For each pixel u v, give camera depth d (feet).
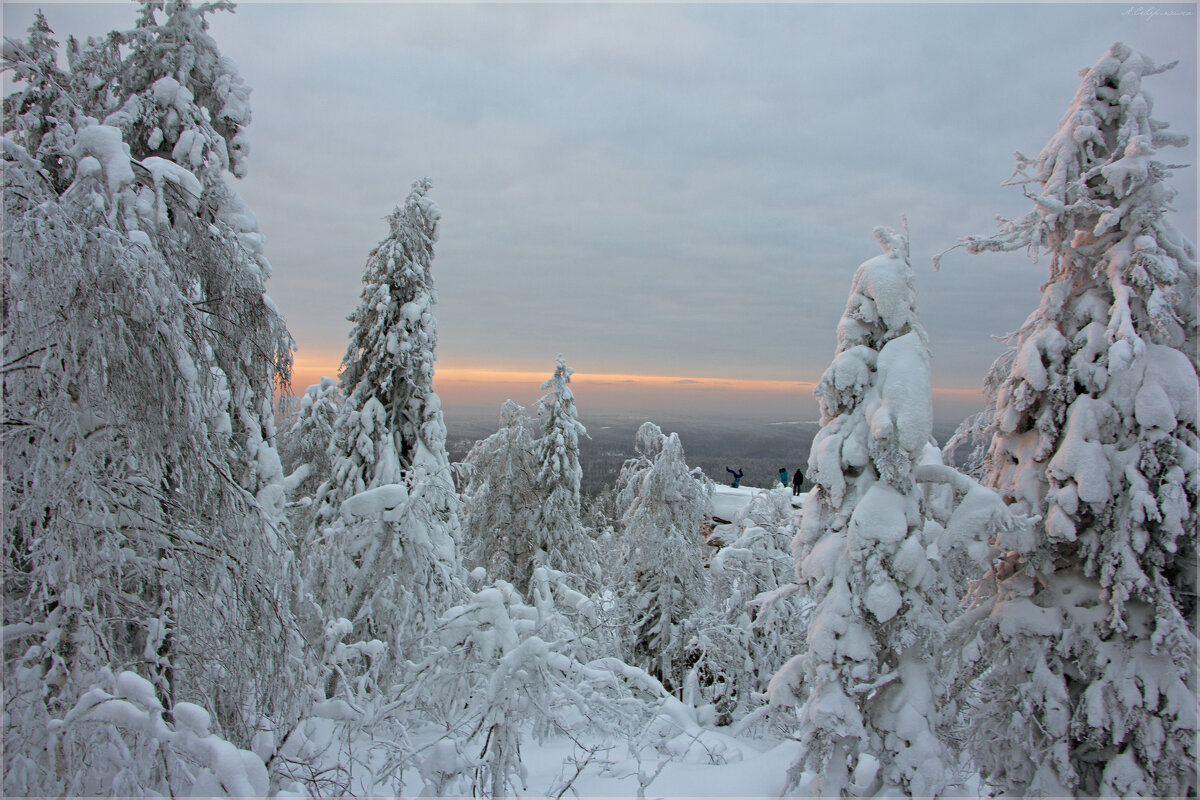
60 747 16.81
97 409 18.92
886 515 23.85
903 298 24.93
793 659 26.25
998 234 27.55
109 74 27.71
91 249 17.93
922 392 24.18
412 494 42.27
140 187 21.52
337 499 45.88
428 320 47.44
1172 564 24.62
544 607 36.47
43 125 22.17
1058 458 24.88
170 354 19.99
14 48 20.63
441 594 42.60
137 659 19.99
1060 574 26.43
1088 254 26.50
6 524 17.78
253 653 22.77
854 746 24.23
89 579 18.04
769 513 56.49
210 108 31.22
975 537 24.20
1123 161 24.88
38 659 17.56
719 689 48.98
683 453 58.49
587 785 30.89
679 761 33.96
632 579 57.57
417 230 48.21
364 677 34.19
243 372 26.55
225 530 22.86
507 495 69.15
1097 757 24.80
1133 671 23.56
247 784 16.46
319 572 41.96
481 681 30.22
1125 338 23.98
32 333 17.79
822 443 25.61
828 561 24.79
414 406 47.19
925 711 23.95
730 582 52.49
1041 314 27.53
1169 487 23.20
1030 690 24.90
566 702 27.43
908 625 23.97
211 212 26.53
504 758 24.39
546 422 69.62
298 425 53.88
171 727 19.92
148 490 20.53
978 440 30.07
